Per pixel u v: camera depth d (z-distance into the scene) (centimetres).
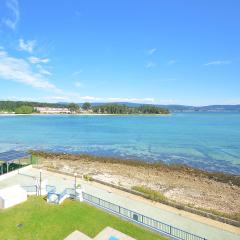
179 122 19075
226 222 2612
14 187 2723
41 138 10338
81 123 18025
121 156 6869
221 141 9625
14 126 15388
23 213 2450
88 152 7438
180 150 7775
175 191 3894
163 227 2456
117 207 2775
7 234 2106
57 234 2138
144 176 4719
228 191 4019
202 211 2836
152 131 12988
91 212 2530
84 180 3788
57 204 2656
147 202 3058
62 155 6669
